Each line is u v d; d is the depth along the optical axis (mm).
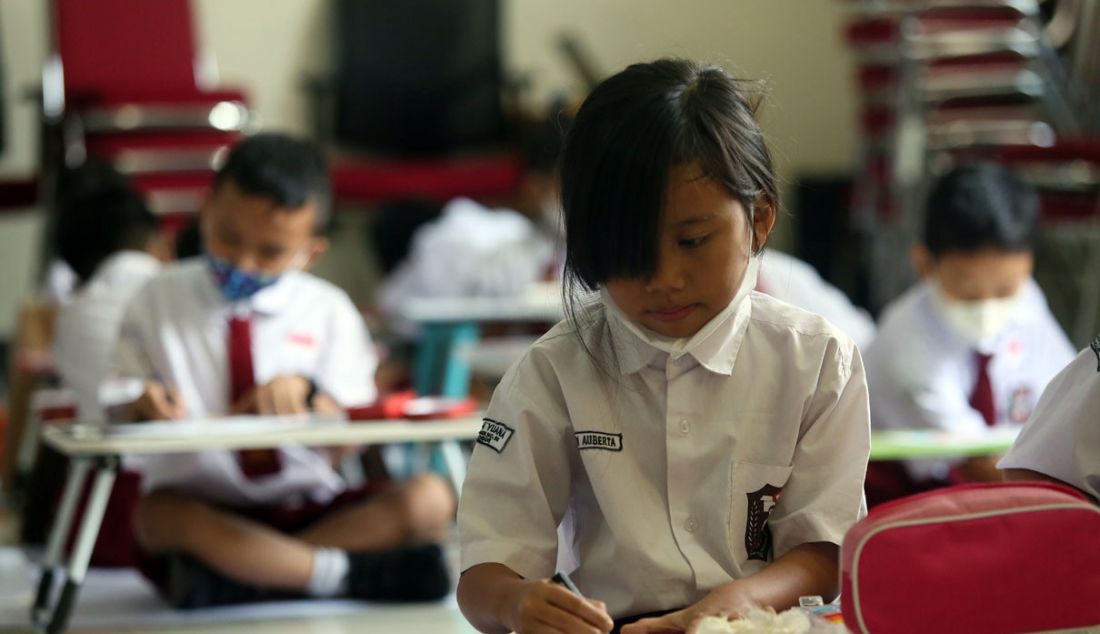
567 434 1762
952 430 3076
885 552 1447
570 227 1582
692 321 1650
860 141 5863
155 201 5543
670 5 7723
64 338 3777
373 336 5184
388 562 3131
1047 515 1461
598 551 1756
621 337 1741
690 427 1732
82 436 2754
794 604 1670
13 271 6766
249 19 7289
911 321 3205
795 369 1742
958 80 5312
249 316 3127
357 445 3297
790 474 1760
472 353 4289
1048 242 5543
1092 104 5438
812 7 7805
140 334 3107
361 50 7020
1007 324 3172
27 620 2957
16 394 4445
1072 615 1464
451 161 7066
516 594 1608
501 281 5141
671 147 1526
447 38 7043
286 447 3197
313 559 3100
